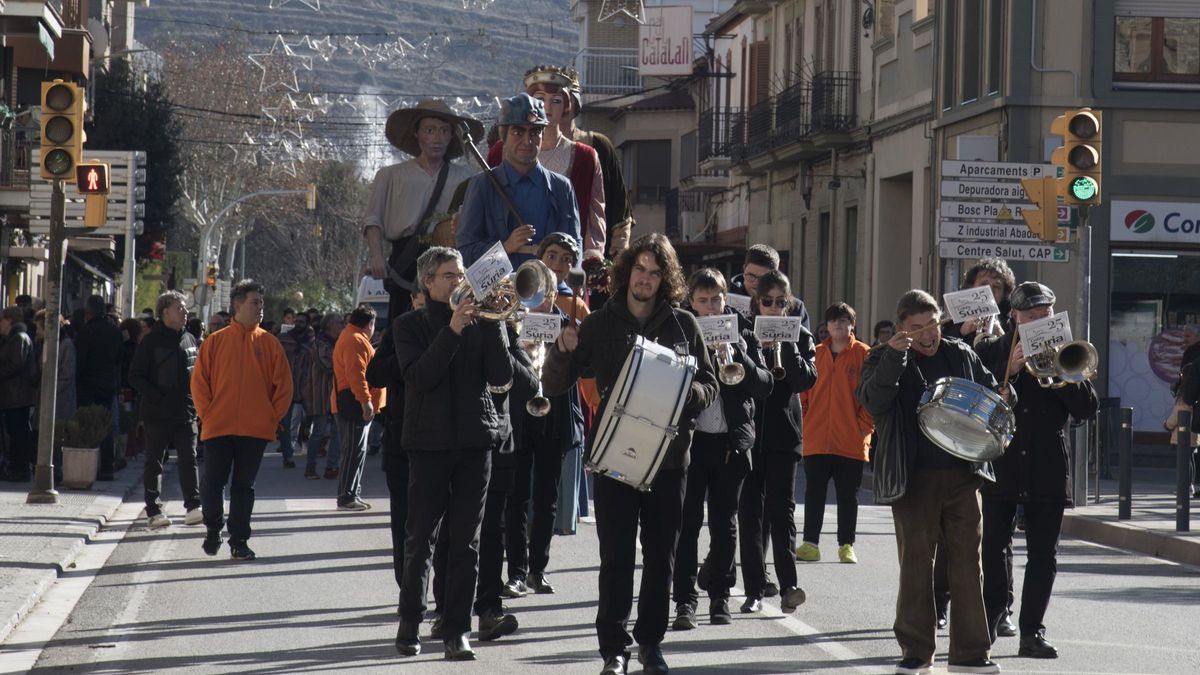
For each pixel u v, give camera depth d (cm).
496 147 2002
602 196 2016
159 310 2355
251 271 15625
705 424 1492
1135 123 3903
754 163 6178
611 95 9694
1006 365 1383
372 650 1417
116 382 3206
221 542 2059
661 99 8856
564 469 2159
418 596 1370
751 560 1617
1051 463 1385
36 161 4897
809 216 5784
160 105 8169
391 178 1955
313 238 14688
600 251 1967
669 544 1239
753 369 1491
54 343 2608
